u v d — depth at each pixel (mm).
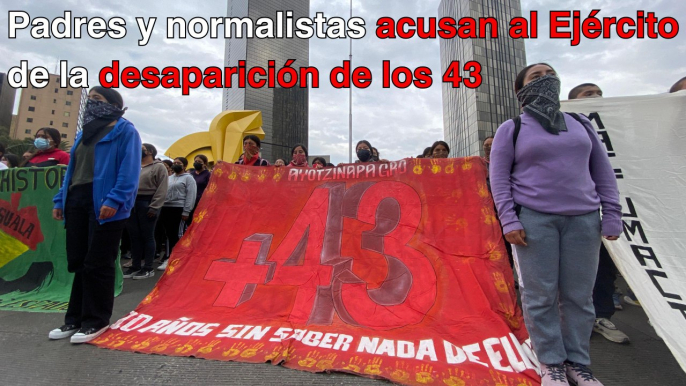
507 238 1683
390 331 2168
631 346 2162
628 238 2154
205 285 2795
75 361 1898
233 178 3572
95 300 2219
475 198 2971
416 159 3373
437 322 2223
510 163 1768
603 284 2398
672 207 2104
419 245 2832
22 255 3498
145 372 1768
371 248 2908
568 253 1616
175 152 14859
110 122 2459
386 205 3168
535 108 1741
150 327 2309
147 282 3762
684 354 1624
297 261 2920
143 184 4035
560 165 1608
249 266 2922
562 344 1615
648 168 2264
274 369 1772
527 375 1672
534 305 1646
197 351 1963
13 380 1719
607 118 2477
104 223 2256
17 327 2453
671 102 2309
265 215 3305
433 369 1725
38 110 61844
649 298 1909
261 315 2449
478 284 2447
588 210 1590
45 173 3600
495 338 1991
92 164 2359
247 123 15078
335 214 3207
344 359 1834
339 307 2463
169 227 4754
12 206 3621
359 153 4652
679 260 1944
